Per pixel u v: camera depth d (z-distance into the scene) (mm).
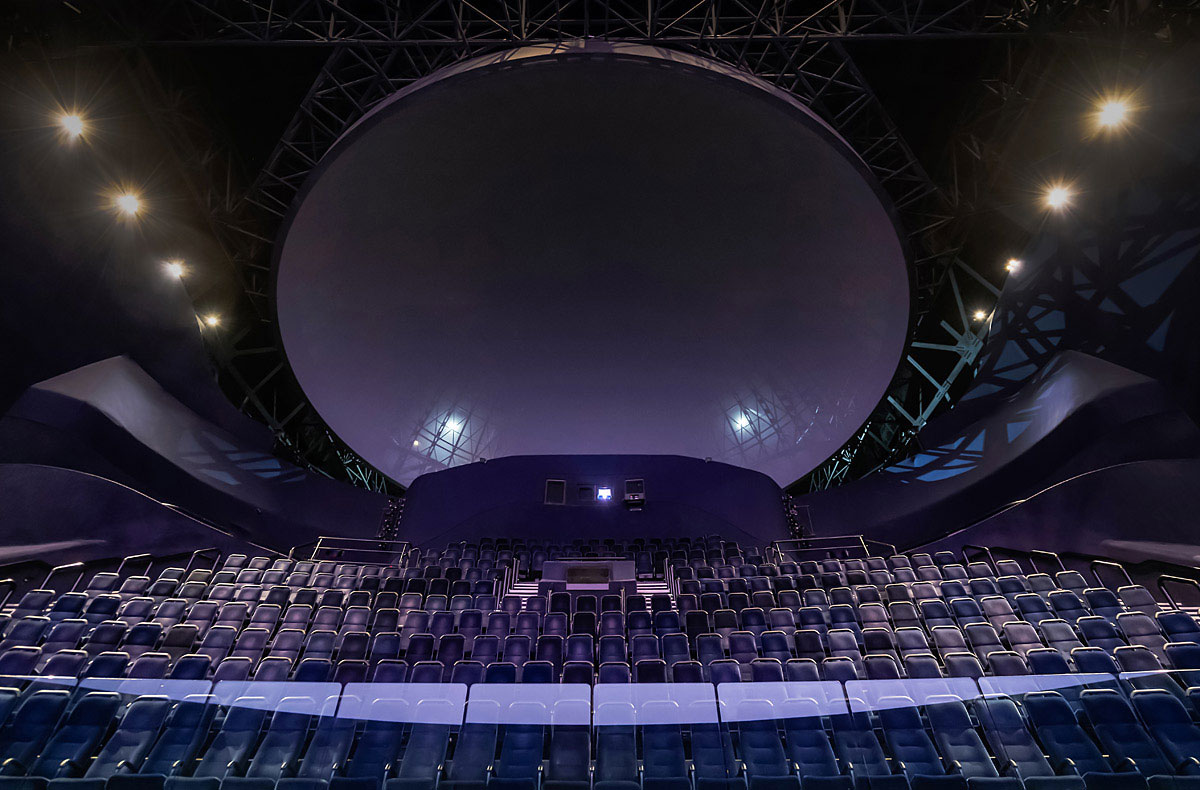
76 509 11336
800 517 17516
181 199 16703
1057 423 12836
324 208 17500
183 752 6000
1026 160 15773
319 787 5652
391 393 21391
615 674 7195
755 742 6281
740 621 9211
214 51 15430
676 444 21969
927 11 14844
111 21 13336
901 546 15406
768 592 10070
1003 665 7113
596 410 22281
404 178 17891
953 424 16266
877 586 10766
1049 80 14133
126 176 14891
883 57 16156
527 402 22266
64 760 5797
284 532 16000
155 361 14781
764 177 17766
